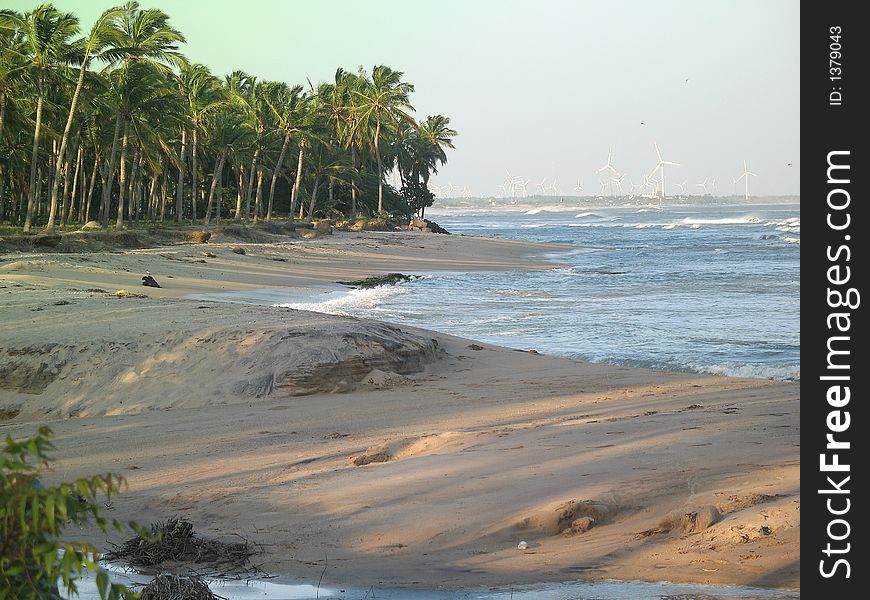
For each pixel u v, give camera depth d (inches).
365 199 4576.8
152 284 1390.3
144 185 3619.6
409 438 461.7
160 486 398.0
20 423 628.1
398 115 4215.1
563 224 6973.4
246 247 2234.3
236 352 693.9
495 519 301.9
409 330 882.8
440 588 237.0
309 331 716.0
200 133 3014.3
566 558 259.1
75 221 3043.8
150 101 2311.8
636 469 345.7
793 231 4586.6
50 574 117.5
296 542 295.9
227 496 364.8
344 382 670.5
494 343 940.0
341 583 246.2
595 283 1716.3
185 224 3051.2
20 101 2409.0
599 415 518.3
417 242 2947.8
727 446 374.6
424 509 320.5
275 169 3624.5
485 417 544.7
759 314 1178.6
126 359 700.0
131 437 534.3
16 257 1552.7
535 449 401.7
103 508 359.9
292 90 3659.0
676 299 1390.3
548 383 679.7
